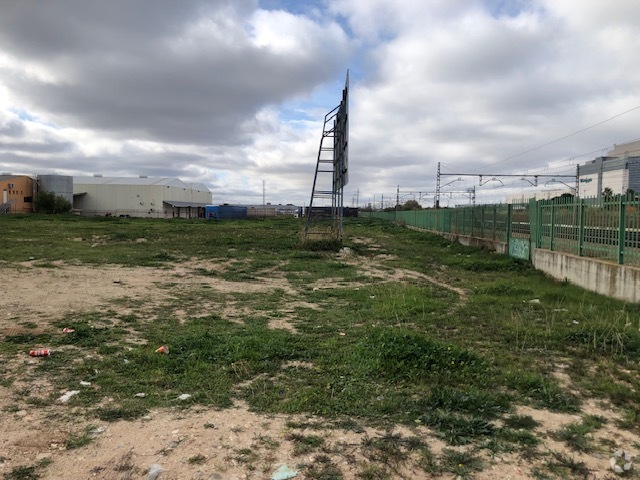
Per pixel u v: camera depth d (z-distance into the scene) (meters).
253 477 2.98
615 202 9.98
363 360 5.29
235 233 28.47
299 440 3.48
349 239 26.50
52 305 8.30
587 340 6.16
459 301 9.60
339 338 6.46
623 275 9.33
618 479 3.02
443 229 30.42
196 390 4.50
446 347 5.41
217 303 9.25
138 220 49.62
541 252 13.91
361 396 4.34
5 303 8.30
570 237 12.25
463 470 3.09
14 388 4.38
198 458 3.19
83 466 3.06
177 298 9.65
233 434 3.57
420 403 4.16
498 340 6.41
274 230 32.50
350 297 10.15
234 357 5.40
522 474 3.06
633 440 3.55
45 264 13.73
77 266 13.86
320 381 4.73
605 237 10.41
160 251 18.42
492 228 19.58
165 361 5.22
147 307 8.55
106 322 7.17
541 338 6.37
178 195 86.06
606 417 3.97
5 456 3.15
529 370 5.09
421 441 3.49
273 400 4.25
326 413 3.97
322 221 35.03
